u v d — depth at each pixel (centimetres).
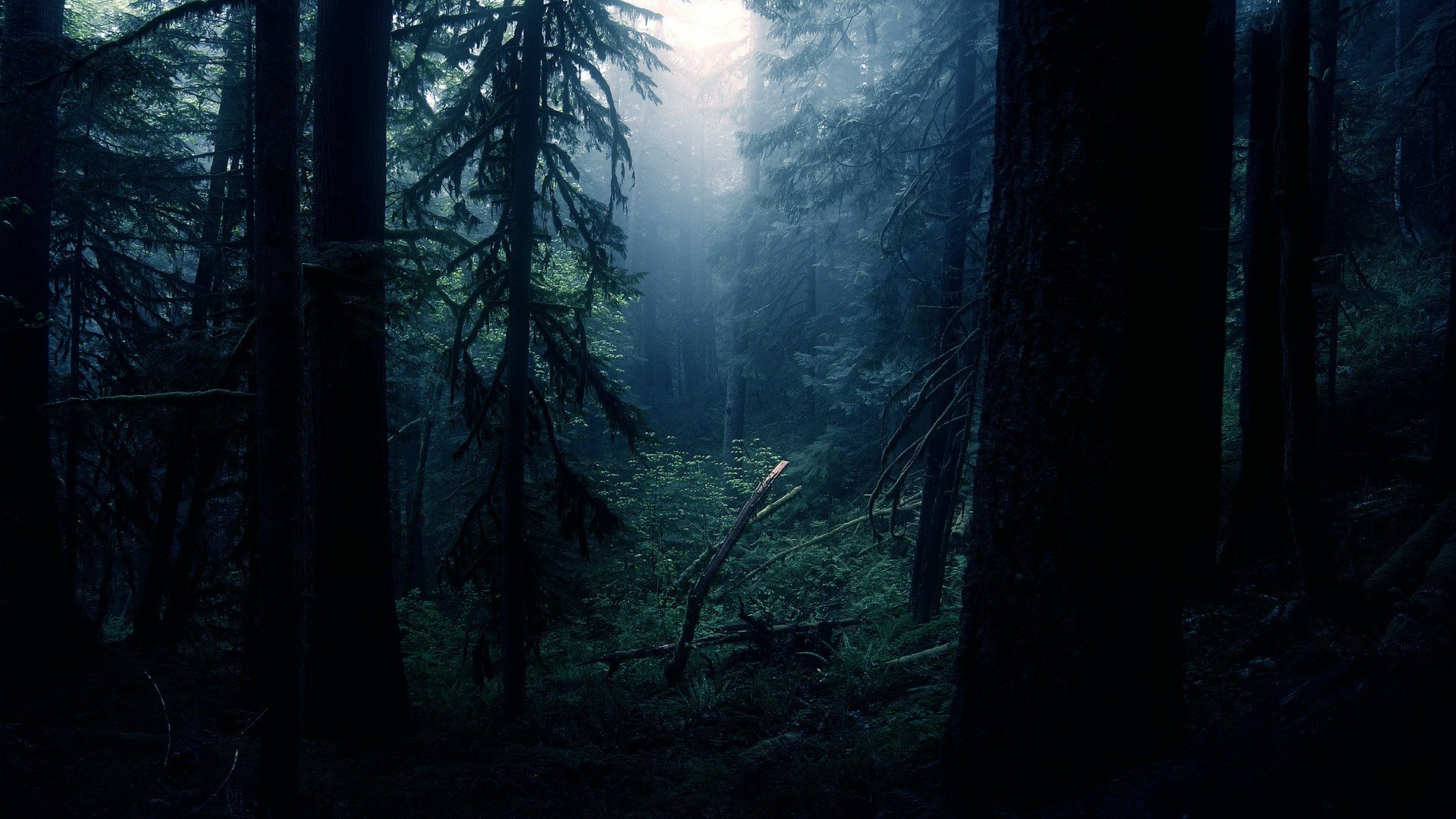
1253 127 705
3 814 505
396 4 849
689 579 1333
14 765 554
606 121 917
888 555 1229
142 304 1103
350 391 718
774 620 1055
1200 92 388
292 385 414
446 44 922
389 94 913
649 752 675
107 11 1347
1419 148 1306
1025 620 388
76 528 1026
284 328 412
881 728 598
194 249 1163
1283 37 513
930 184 1046
